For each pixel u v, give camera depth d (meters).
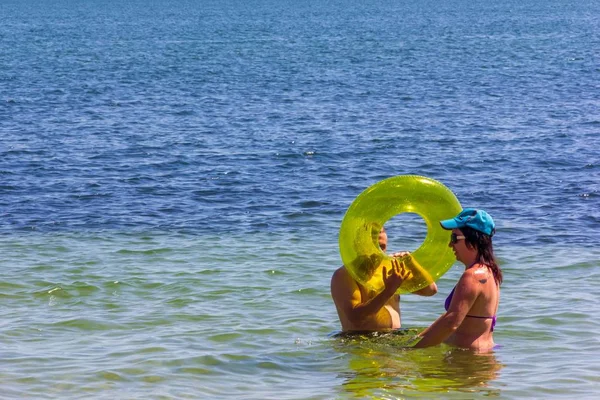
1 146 23.02
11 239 13.12
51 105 32.91
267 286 10.57
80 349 7.95
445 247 7.94
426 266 7.95
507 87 39.12
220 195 16.98
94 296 10.10
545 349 7.92
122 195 16.86
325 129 26.66
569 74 45.00
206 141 24.31
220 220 14.70
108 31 94.56
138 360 7.57
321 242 13.06
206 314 9.31
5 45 70.31
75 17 135.25
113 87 40.06
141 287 10.52
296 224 14.41
